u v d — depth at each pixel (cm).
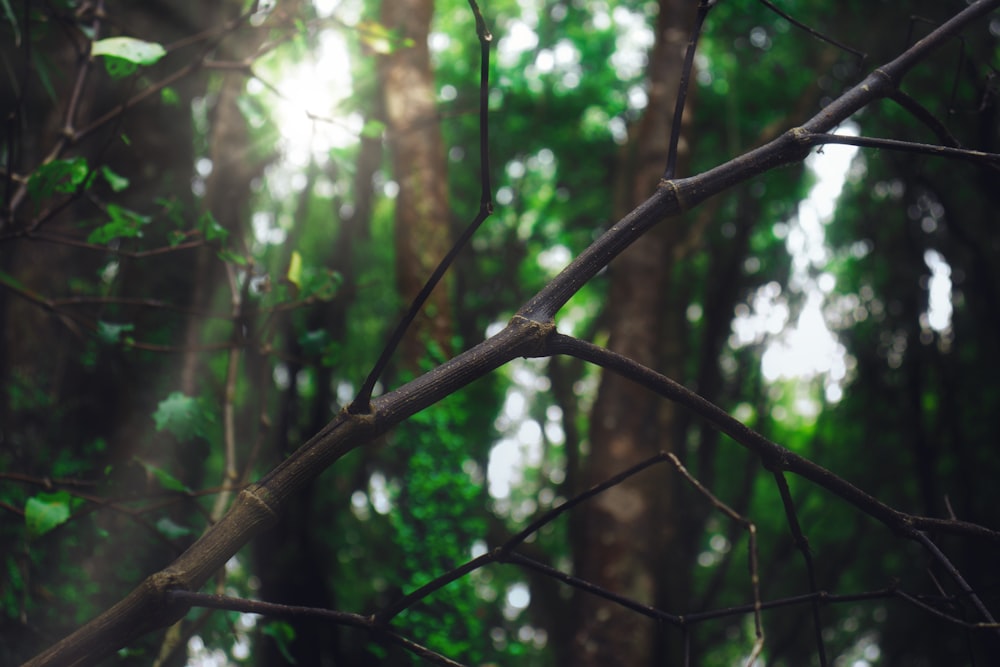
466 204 1413
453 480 752
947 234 1174
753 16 1162
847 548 1307
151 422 487
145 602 123
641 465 154
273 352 277
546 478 1438
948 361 1145
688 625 150
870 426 1270
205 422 250
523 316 140
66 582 357
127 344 268
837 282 1313
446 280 886
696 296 1420
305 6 318
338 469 995
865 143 146
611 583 888
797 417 1600
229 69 283
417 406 133
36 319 560
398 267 894
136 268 526
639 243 990
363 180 1076
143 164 623
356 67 925
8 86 504
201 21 599
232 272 281
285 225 946
